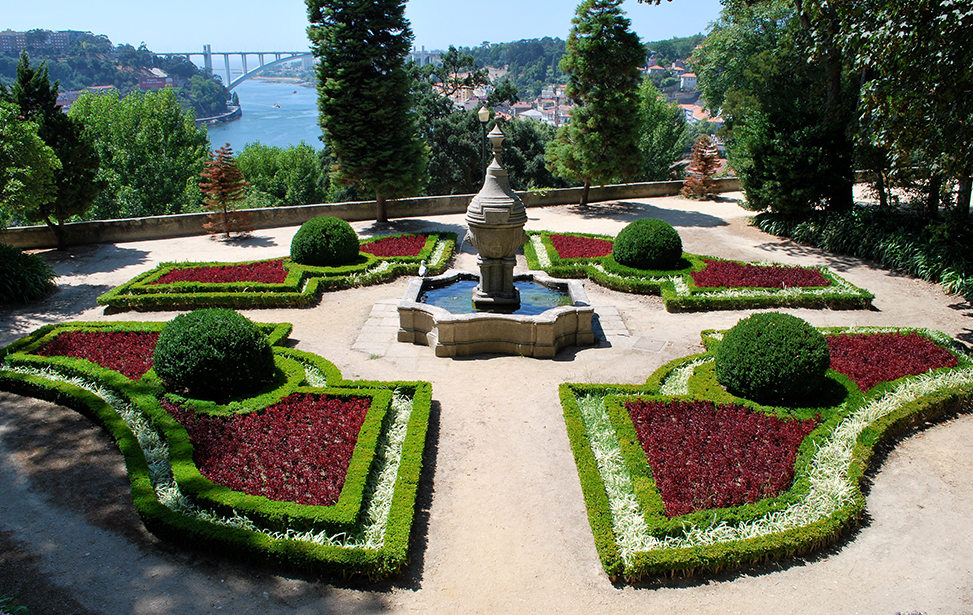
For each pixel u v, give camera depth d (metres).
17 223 22.88
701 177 25.70
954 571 6.03
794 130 18.44
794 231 18.73
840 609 5.59
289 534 6.25
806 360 8.30
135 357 9.91
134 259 17.00
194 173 34.84
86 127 17.94
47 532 6.38
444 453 8.00
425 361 10.60
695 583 5.93
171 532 6.19
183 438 7.48
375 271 14.97
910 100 10.96
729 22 27.80
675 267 15.02
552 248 16.62
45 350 10.18
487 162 36.59
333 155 21.09
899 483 7.38
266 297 13.04
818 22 14.35
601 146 22.92
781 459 7.31
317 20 19.11
